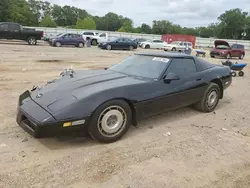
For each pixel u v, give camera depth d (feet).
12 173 8.59
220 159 10.38
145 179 8.64
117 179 8.57
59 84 12.00
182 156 10.43
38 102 10.56
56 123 9.49
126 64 14.97
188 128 13.61
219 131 13.44
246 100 20.85
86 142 11.16
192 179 8.82
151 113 12.51
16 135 11.44
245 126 14.46
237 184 8.75
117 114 11.07
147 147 11.07
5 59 38.17
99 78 12.52
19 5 254.06
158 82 12.73
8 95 18.12
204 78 15.46
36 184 8.09
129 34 165.27
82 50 69.21
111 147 10.85
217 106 18.35
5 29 69.15
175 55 14.64
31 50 56.65
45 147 10.52
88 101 10.19
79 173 8.81
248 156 10.81
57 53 54.24
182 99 14.05
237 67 34.83
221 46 74.84
